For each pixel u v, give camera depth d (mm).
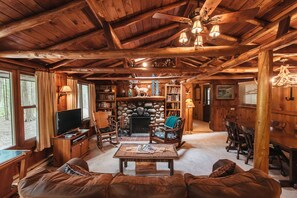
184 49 2961
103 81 7645
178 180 1576
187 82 6906
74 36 3285
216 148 5289
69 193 1428
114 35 3227
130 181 1539
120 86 7762
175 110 7605
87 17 2822
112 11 2770
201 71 4734
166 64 6121
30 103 3939
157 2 2936
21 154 2643
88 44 3855
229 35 4117
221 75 6363
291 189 3012
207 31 3016
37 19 2338
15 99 3424
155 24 3822
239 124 4703
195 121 10641
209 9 2002
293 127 5055
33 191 1463
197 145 5609
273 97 5855
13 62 3285
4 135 3275
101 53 2969
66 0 2256
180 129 5324
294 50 2764
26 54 2934
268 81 2342
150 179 1593
